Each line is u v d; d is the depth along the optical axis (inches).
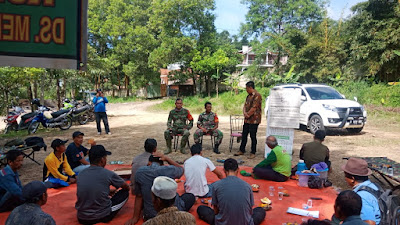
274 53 1154.7
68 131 484.1
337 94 457.1
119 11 1429.6
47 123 480.4
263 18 1285.7
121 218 157.5
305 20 1237.7
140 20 1481.3
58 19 105.5
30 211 99.5
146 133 457.1
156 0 1156.5
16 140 256.1
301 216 161.5
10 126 469.7
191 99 1118.4
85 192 144.3
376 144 356.5
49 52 105.7
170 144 321.4
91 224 148.0
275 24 1273.4
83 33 107.7
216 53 1094.4
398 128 488.4
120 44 1354.6
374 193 114.7
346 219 89.4
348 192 91.0
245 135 304.3
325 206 176.1
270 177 222.2
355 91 748.6
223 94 1106.7
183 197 161.0
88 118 613.0
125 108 1061.8
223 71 1187.9
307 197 191.0
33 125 462.0
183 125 319.9
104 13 1549.0
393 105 664.4
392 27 700.7
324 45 898.7
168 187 89.5
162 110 933.8
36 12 103.7
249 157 299.9
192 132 471.8
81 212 146.9
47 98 1157.7
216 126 322.0
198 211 154.1
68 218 157.5
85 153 235.5
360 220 87.5
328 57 877.8
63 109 527.2
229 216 123.6
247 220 125.3
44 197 104.6
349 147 343.9
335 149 335.0
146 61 1393.9
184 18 1137.4
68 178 207.3
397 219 105.0
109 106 1177.4
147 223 83.7
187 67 1190.9
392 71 743.7
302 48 952.3
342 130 474.3
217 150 320.2
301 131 467.5
